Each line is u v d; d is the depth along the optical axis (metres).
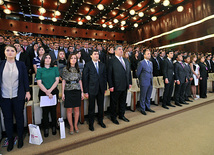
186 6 9.73
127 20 12.87
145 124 2.14
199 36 9.02
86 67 1.95
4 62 1.51
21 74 1.57
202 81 3.57
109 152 1.43
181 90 3.11
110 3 9.14
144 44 14.11
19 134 1.53
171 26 11.02
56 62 2.59
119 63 2.14
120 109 2.28
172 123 2.14
